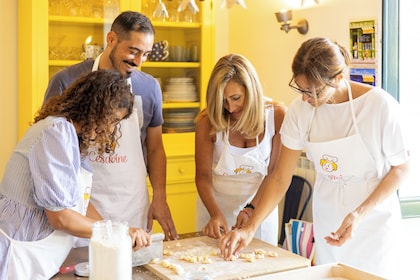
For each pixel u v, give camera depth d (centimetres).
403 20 341
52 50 376
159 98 277
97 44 391
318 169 248
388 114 228
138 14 255
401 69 345
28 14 371
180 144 421
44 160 186
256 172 274
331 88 217
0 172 398
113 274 173
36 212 194
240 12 456
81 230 192
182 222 411
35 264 193
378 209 238
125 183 259
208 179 270
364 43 337
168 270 204
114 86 192
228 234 229
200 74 427
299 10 392
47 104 200
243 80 246
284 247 377
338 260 248
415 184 350
